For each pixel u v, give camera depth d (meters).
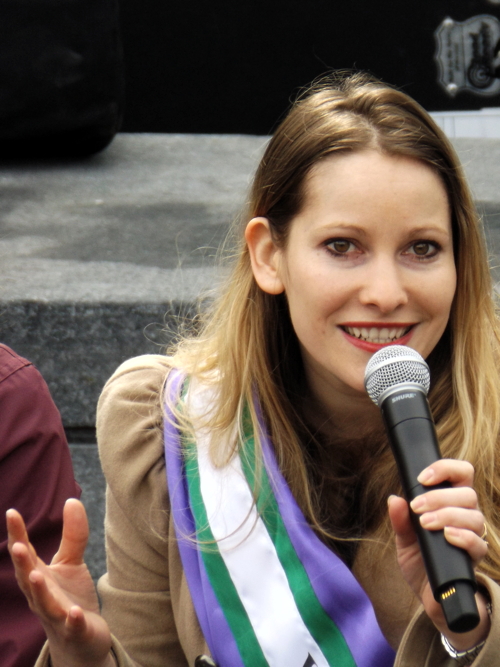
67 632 4.92
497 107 20.23
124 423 6.66
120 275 11.25
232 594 6.05
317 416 6.51
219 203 14.35
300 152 5.70
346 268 5.50
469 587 4.15
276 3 20.73
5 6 15.39
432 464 4.39
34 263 11.77
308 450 6.46
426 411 4.71
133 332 10.45
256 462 6.22
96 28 15.86
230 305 6.84
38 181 15.58
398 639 6.03
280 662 5.88
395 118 5.61
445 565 4.20
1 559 6.79
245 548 6.09
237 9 20.86
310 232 5.62
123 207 14.23
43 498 7.02
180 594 6.37
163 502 6.48
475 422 6.15
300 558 5.98
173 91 21.38
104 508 10.27
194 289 10.73
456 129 20.27
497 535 6.03
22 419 7.07
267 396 6.46
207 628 6.08
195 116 21.47
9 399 7.07
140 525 6.51
